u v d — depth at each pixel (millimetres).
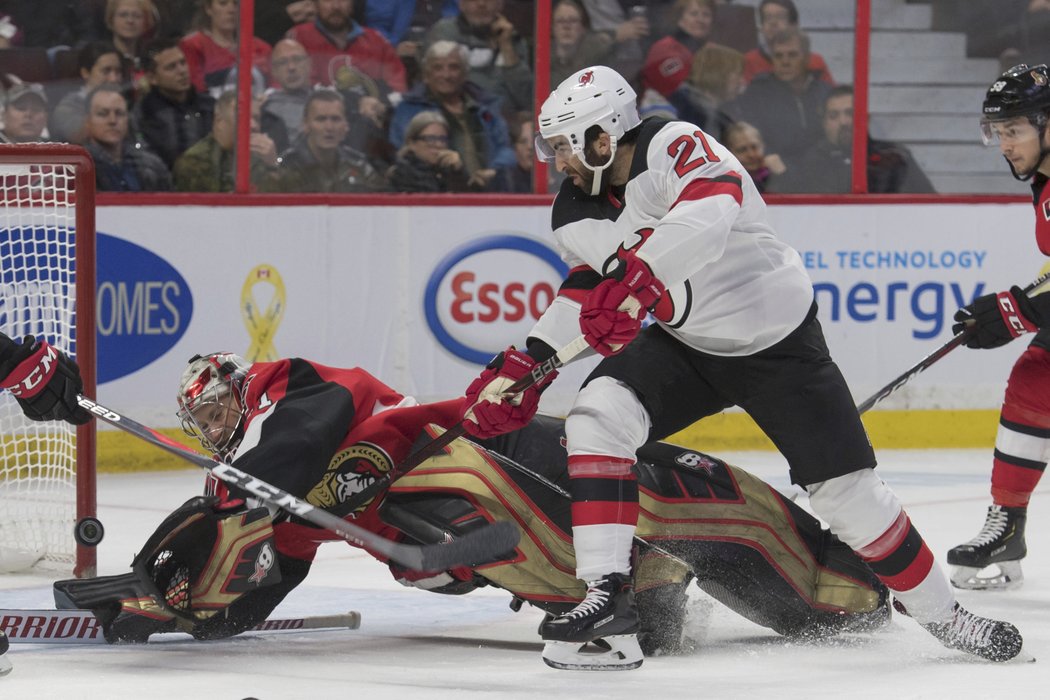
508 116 24531
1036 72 12953
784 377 10617
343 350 23672
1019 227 25469
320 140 23828
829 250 24938
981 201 25297
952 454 24469
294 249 23344
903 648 11523
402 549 9922
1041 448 14328
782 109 25328
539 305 24344
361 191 24125
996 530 14445
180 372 22844
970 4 25719
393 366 23891
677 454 11664
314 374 11164
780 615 11750
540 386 10648
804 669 10664
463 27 24109
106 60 22828
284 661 10859
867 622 11891
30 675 10219
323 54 23672
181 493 20484
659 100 25078
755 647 11562
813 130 25469
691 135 10477
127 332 22469
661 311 10570
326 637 11938
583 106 10391
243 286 23125
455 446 11383
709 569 11484
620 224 10680
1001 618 12992
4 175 17828
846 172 25641
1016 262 25500
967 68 25859
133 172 23078
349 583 14422
